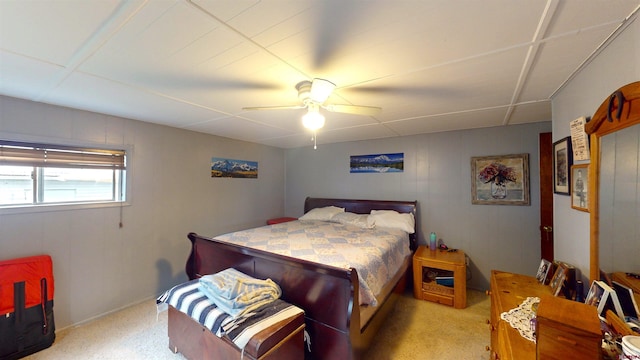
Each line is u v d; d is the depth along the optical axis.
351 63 1.52
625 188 1.05
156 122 2.95
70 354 1.98
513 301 1.54
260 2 0.99
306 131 3.46
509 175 3.04
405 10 1.04
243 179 4.13
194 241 2.52
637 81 1.00
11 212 2.06
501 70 1.60
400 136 3.76
